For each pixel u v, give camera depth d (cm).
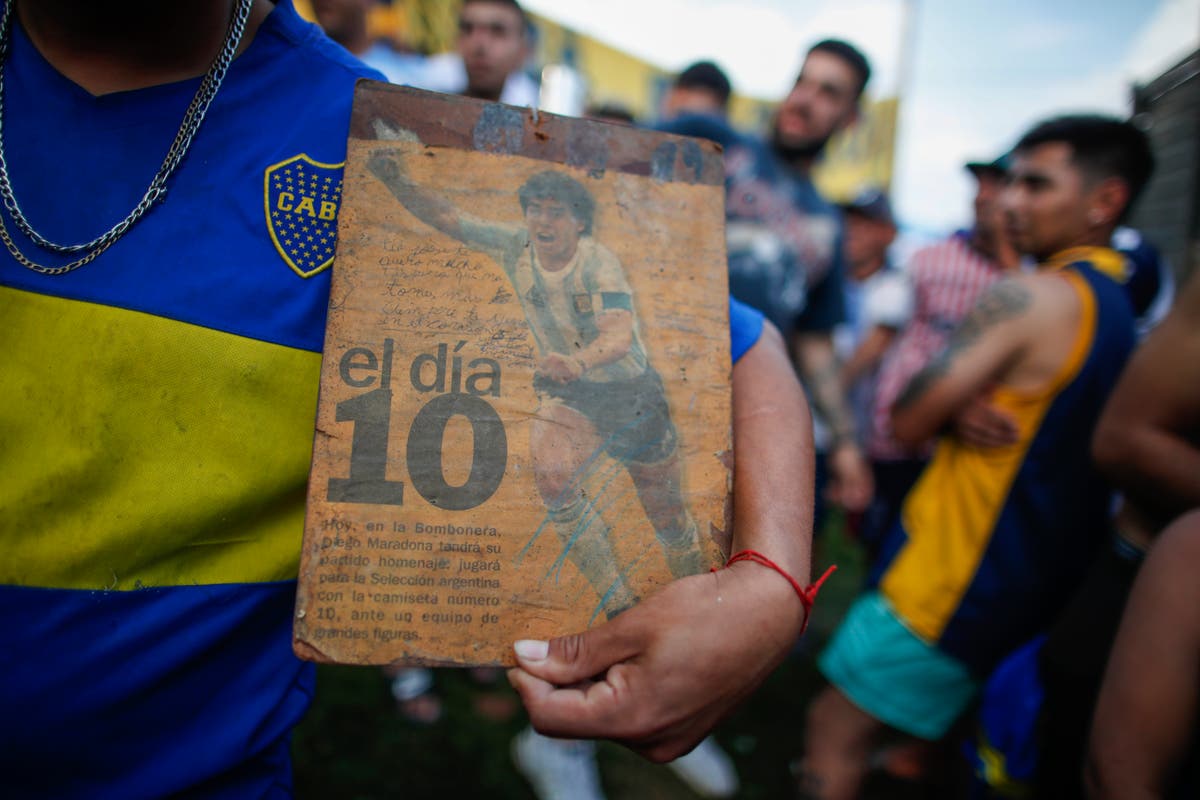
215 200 77
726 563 78
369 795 218
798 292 271
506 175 80
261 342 77
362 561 72
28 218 74
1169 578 101
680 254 83
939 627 178
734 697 71
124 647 76
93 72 77
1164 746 99
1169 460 126
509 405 77
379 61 401
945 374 178
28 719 74
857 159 782
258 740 86
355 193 77
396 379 75
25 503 73
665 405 80
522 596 74
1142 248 277
